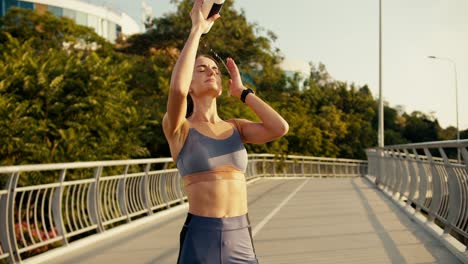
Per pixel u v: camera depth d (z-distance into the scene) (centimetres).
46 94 1730
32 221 1398
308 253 760
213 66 288
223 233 268
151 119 2445
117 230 1004
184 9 3538
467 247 691
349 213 1220
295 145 4244
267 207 1391
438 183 934
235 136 283
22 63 1773
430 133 7712
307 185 2256
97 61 1933
